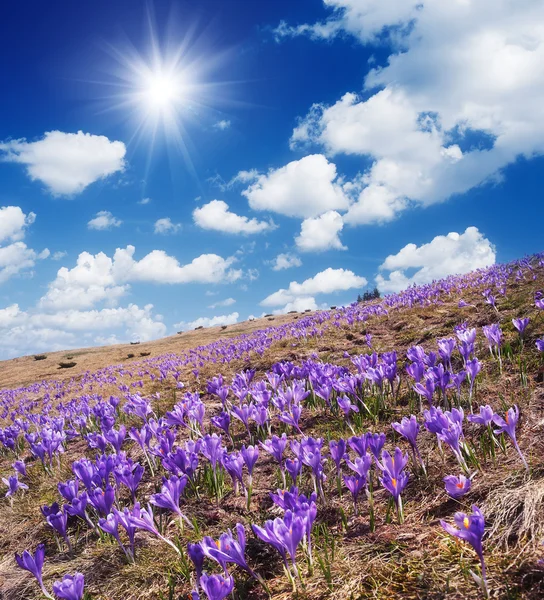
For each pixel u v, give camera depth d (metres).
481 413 3.30
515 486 2.98
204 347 25.84
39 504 5.19
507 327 7.55
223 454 3.94
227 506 4.02
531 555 2.32
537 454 3.38
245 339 22.61
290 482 4.27
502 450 3.63
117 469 3.91
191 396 5.98
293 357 11.77
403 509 3.30
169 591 2.93
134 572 3.23
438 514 3.08
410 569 2.54
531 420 4.05
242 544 2.48
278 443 3.89
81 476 4.05
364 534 3.06
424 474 3.65
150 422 5.51
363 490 3.78
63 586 2.45
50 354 73.56
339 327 15.44
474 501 3.06
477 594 2.18
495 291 12.66
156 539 3.68
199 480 4.63
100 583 3.28
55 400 17.11
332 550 2.84
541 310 7.65
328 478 4.19
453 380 4.34
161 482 4.96
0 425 13.74
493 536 2.59
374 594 2.42
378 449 3.29
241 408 5.22
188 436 6.60
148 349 49.69
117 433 5.14
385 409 5.52
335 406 6.23
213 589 2.13
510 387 5.01
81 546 3.93
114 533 3.34
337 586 2.56
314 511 2.67
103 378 21.56
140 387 13.53
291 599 2.55
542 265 16.17
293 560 2.51
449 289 17.03
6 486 6.32
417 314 12.92
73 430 7.97
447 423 3.34
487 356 6.27
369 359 6.25
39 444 6.43
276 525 2.49
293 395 5.20
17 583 3.60
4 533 4.67
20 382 38.34
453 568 2.44
